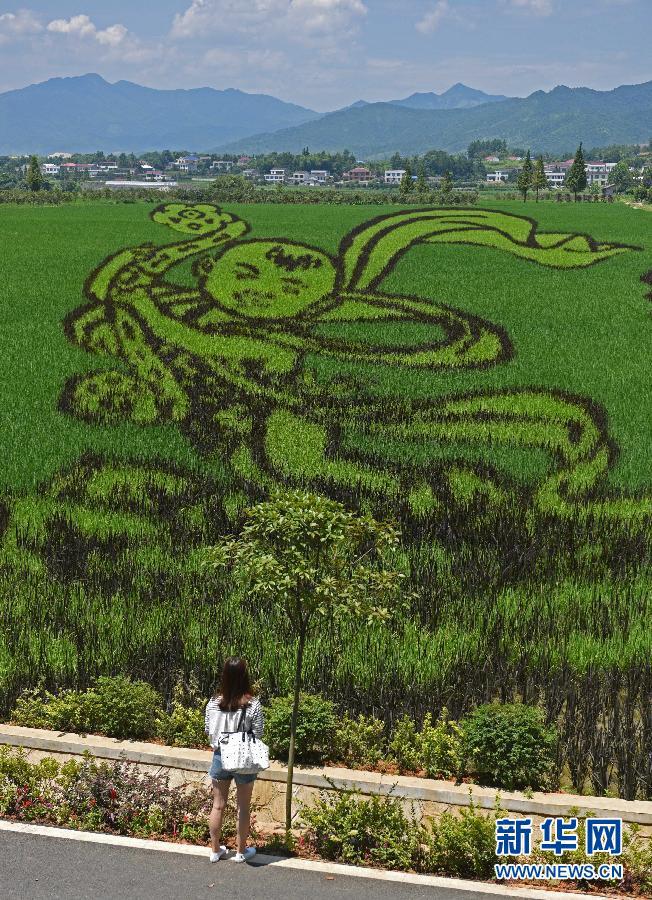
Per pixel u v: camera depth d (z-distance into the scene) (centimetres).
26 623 1873
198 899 1027
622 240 7312
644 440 3397
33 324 5019
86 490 2770
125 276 6069
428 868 1132
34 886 1043
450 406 3797
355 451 3141
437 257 6719
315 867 1109
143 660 1716
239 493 2756
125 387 3997
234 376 4181
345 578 1241
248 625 1870
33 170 12712
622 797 1343
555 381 4162
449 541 2369
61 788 1262
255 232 7500
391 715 1534
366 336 4884
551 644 1833
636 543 2378
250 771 1095
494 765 1355
